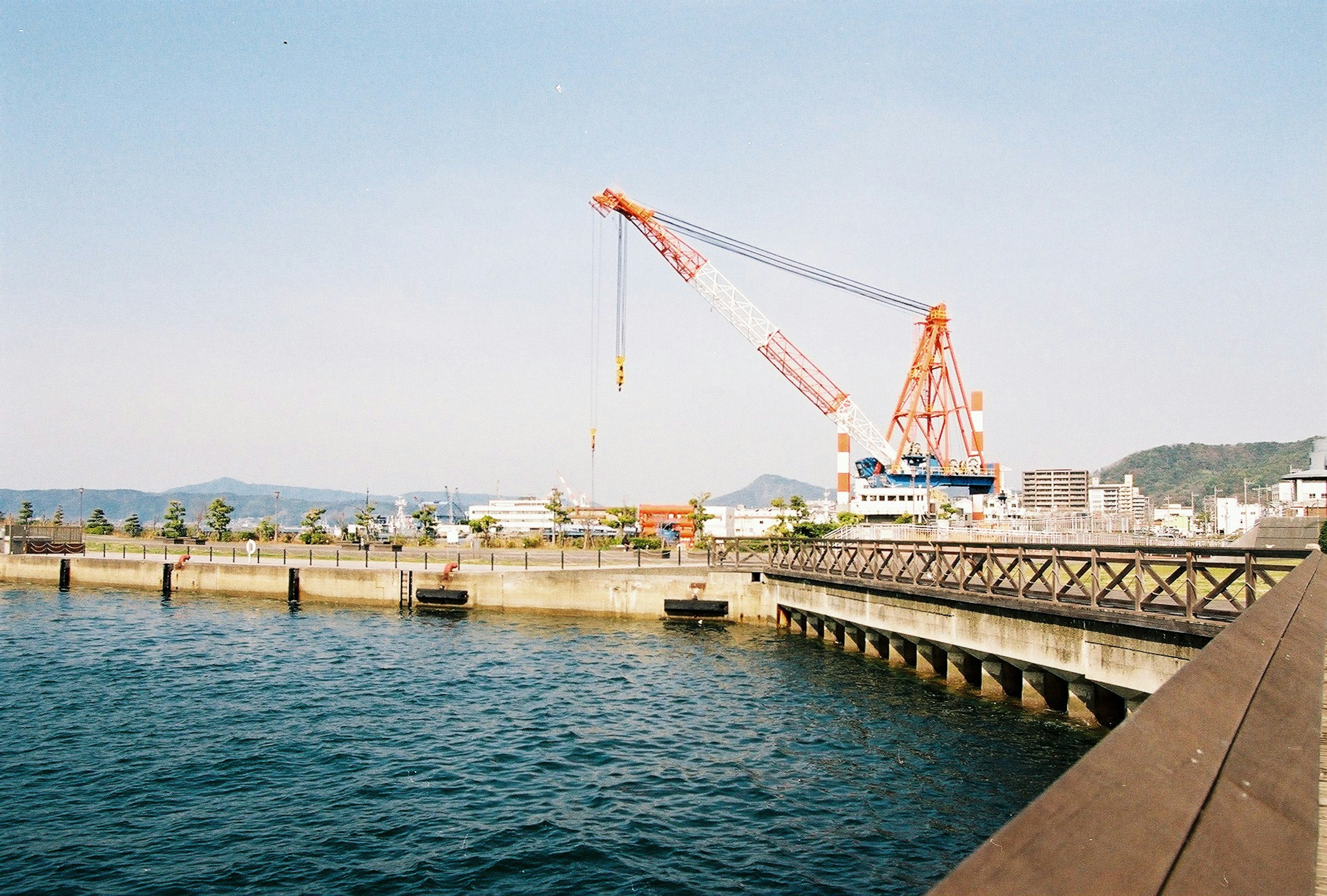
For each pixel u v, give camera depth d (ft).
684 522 320.29
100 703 88.69
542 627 142.00
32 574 200.23
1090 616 67.56
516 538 263.08
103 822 57.21
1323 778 17.76
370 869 50.62
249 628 139.95
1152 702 12.42
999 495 368.48
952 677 94.99
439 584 161.38
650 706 89.25
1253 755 11.07
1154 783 9.24
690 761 70.85
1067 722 78.59
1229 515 360.28
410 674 104.06
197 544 263.70
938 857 52.24
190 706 87.86
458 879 49.37
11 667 107.14
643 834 55.77
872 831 56.24
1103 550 85.51
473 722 82.48
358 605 164.55
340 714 84.84
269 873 50.03
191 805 60.34
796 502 245.86
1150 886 6.68
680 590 148.15
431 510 312.09
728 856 52.60
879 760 70.49
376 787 64.13
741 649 122.62
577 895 47.57
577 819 58.23
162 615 153.89
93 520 364.79
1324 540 100.37
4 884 48.55
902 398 334.65
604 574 151.33
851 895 47.57
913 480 317.83
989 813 58.90
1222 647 17.21
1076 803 8.23
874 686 97.14
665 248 296.51
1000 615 81.46
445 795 62.69
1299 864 8.28
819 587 123.75
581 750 73.82
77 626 141.59
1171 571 105.29
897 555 100.73
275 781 65.36
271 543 278.46
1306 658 18.74
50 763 68.95
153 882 48.91
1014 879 6.37
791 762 70.44
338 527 485.56
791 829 56.54
